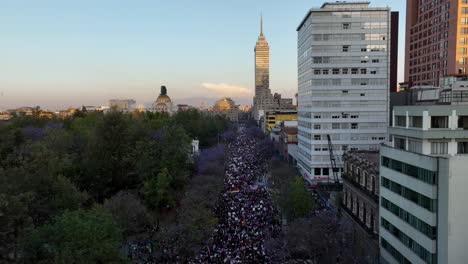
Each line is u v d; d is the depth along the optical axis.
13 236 39.59
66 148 92.00
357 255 47.09
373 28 101.75
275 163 122.75
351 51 102.25
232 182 102.81
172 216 74.12
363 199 59.50
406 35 138.75
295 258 51.53
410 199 42.34
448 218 35.72
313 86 103.38
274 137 196.88
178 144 95.88
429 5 123.19
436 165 37.25
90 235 34.66
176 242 52.50
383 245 50.25
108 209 52.03
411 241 42.19
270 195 85.00
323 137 104.12
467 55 108.56
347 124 103.81
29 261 35.28
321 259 47.00
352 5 106.19
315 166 104.62
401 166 44.66
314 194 90.12
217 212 73.94
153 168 87.06
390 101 103.25
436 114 40.84
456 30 108.38
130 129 96.25
